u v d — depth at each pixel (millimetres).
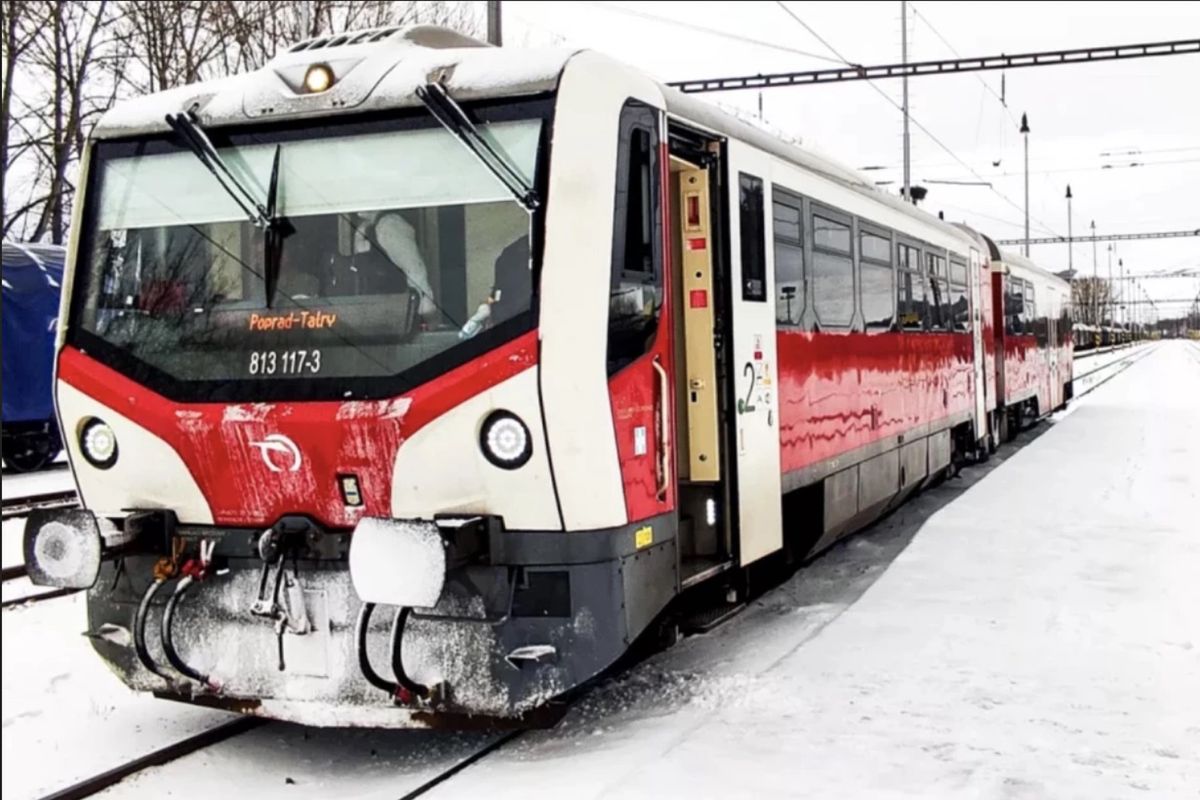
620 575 5070
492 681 4895
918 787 4586
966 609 7438
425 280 5020
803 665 6305
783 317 7605
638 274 5332
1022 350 20109
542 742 5457
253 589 5227
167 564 5344
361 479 5023
